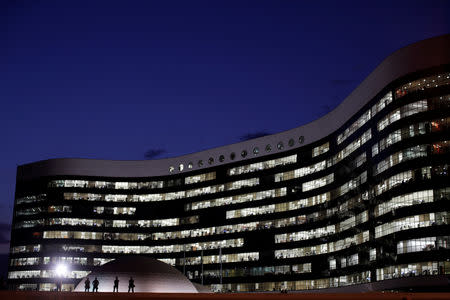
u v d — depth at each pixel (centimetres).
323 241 11631
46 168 15500
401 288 8350
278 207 12800
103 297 2422
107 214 15088
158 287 6469
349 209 10544
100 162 15538
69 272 14488
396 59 8981
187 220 14462
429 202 8044
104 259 14750
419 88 8575
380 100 9425
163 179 15238
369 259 9456
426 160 8244
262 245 12812
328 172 11756
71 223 14912
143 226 14975
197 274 13775
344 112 11112
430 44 8581
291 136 12962
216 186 14150
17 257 14988
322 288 11100
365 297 2239
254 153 13625
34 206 15312
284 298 2391
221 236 13612
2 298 2334
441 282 7550
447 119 8238
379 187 9269
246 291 12769
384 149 9100
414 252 8006
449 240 7725
